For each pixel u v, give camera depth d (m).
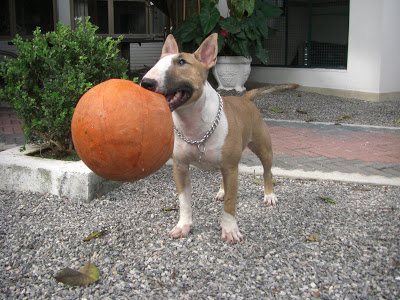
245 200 1.96
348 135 3.06
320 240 1.57
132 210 1.84
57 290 1.29
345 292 1.27
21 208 1.84
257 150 1.87
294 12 5.17
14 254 1.48
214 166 1.56
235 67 4.50
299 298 1.25
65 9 5.70
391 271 1.37
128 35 5.96
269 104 4.25
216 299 1.25
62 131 2.07
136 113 1.13
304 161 2.45
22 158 2.10
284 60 5.28
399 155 2.56
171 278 1.34
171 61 1.34
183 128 1.48
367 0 4.29
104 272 1.38
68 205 1.88
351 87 4.56
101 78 2.23
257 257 1.46
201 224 1.71
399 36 4.36
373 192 2.04
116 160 1.14
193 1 4.55
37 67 2.12
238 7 4.27
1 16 5.65
